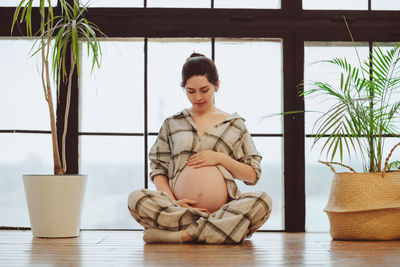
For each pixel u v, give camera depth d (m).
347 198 2.65
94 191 3.20
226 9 3.22
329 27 3.21
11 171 3.20
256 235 2.92
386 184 2.64
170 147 2.79
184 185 2.58
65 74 2.88
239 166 2.62
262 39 3.25
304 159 3.15
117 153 3.21
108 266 1.81
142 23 3.20
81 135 3.20
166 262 1.90
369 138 2.76
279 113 2.95
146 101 3.21
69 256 2.07
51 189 2.70
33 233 2.75
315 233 3.04
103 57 3.23
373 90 2.83
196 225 2.46
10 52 3.22
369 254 2.13
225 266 1.80
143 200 2.48
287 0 3.21
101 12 3.20
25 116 3.21
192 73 2.64
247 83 3.24
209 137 2.67
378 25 3.20
